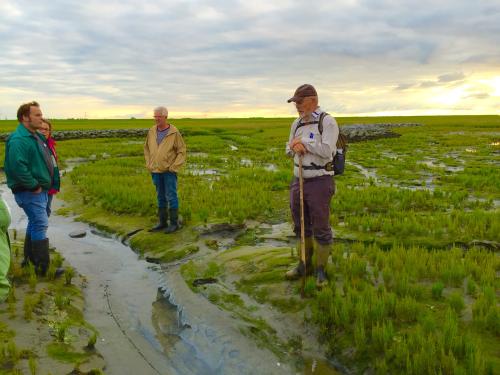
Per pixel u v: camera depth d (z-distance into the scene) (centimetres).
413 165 2033
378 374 420
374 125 6606
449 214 985
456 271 593
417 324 482
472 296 557
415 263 635
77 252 826
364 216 949
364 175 1788
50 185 641
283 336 514
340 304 516
